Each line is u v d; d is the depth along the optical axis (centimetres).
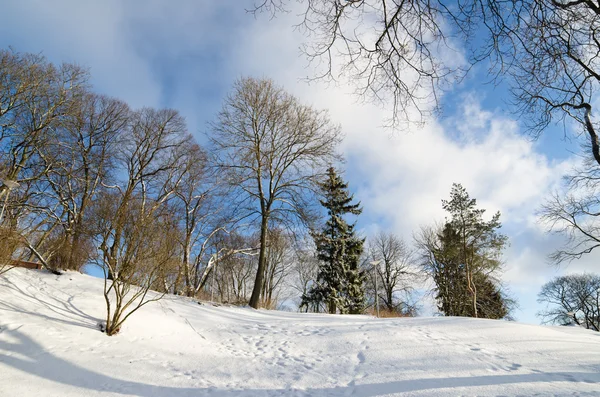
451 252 2880
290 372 664
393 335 912
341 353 789
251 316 1352
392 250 3719
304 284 3822
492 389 507
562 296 3822
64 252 1238
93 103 2092
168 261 909
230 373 660
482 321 1068
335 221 2991
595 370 598
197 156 2517
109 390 539
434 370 618
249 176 1936
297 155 1998
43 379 549
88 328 812
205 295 2206
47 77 1725
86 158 2016
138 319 955
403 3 384
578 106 691
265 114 1973
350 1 390
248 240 2905
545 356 689
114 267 868
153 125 2398
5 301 797
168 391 554
